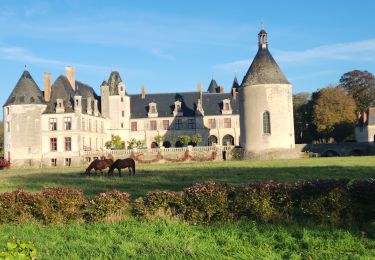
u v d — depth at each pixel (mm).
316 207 11758
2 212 13289
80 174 33812
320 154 63500
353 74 89000
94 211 13062
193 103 84188
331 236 10312
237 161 50375
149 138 82688
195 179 25078
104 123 79562
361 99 88250
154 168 39844
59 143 68312
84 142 69875
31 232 12117
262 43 58375
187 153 59438
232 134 81938
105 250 9750
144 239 10633
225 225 11953
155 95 86500
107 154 62500
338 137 76688
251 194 12453
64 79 73188
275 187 12570
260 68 57062
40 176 33438
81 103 69875
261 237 10547
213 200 12500
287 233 10758
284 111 56125
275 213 12195
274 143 55625
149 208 13109
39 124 68562
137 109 84375
